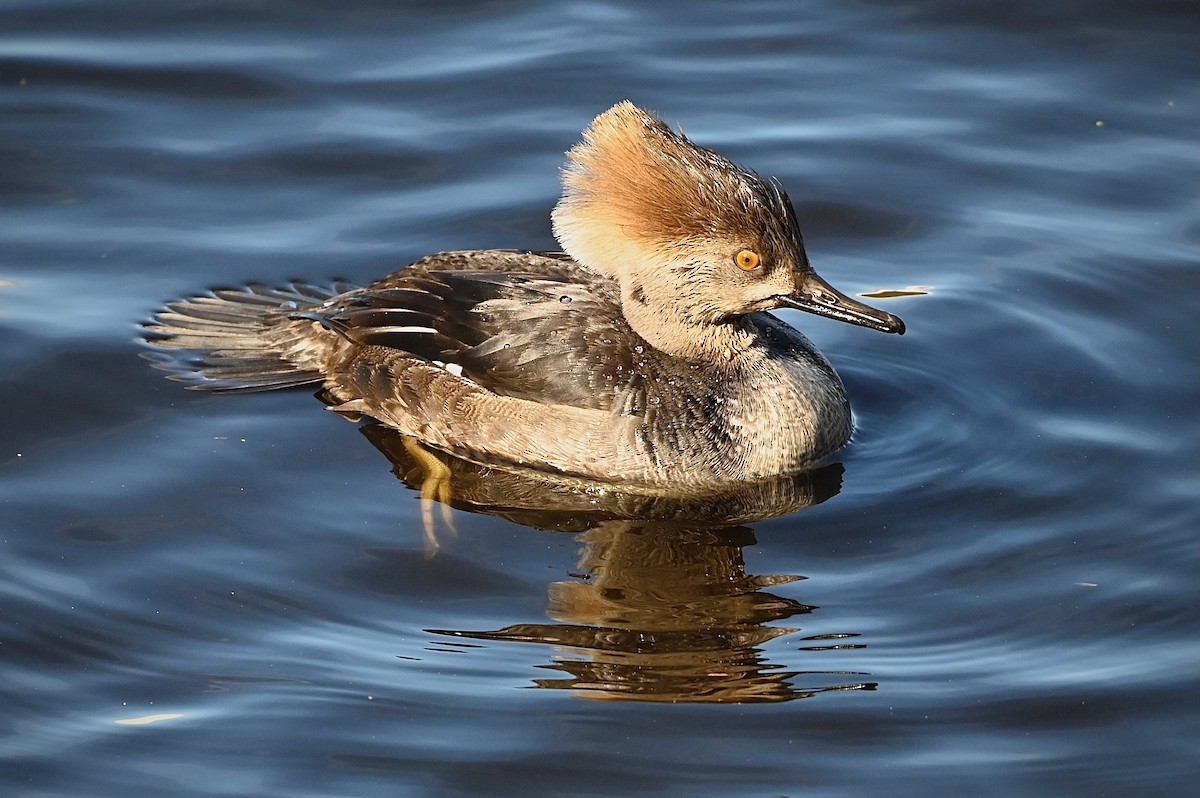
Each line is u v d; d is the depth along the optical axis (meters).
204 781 9.24
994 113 16.80
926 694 10.00
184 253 14.80
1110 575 11.09
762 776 9.30
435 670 10.25
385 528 11.77
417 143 16.34
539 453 12.88
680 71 17.44
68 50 17.42
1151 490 12.01
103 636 10.44
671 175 12.60
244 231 15.16
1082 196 15.72
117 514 11.63
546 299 13.06
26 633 10.40
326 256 14.83
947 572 11.22
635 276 12.86
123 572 11.05
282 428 12.86
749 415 12.82
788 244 12.62
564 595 11.08
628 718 9.79
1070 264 14.88
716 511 12.38
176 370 13.41
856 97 17.06
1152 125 16.53
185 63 17.31
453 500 12.40
